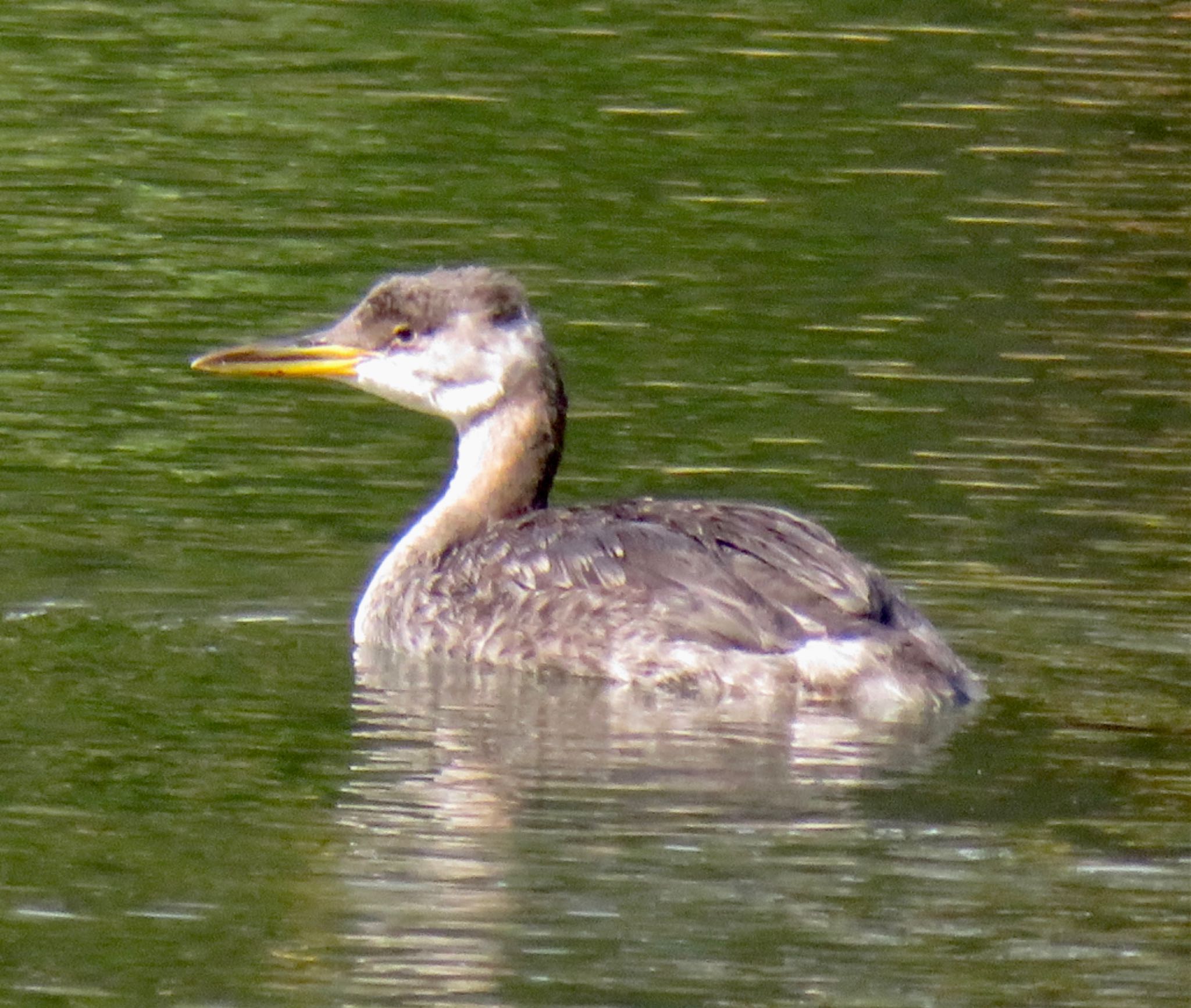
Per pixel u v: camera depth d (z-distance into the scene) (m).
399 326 14.25
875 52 24.83
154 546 14.59
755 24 25.58
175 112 22.69
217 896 9.52
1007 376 17.59
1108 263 19.83
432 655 12.91
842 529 14.93
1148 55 24.73
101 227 19.94
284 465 16.11
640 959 9.10
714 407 16.97
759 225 20.48
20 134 22.02
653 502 13.40
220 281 18.92
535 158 21.91
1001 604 13.71
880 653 11.93
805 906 9.50
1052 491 15.55
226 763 10.97
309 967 9.00
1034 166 21.91
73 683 12.11
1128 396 17.25
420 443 16.66
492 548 13.24
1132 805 10.57
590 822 10.29
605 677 12.37
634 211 20.77
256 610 13.57
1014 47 25.00
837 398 17.17
